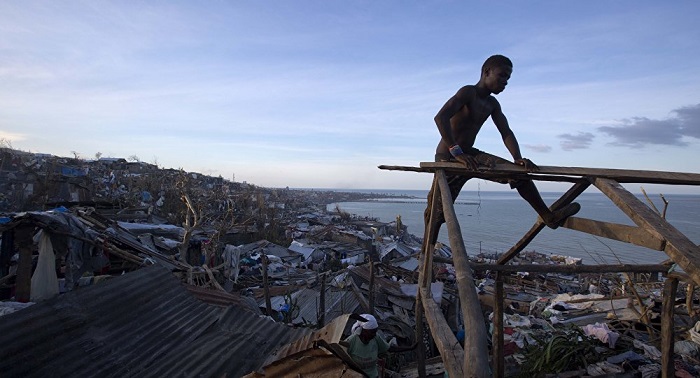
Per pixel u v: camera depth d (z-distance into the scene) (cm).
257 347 575
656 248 255
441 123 353
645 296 1064
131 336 532
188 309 653
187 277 1312
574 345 776
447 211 285
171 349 533
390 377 908
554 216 385
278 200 9075
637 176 316
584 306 1129
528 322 1066
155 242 1716
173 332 572
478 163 332
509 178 358
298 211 8631
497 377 469
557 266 415
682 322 874
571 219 378
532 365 783
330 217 7369
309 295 1611
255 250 3200
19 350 439
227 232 3647
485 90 379
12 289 941
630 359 743
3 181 2888
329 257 3556
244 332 619
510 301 1667
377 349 509
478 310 186
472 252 5300
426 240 429
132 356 493
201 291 955
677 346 763
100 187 4275
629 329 887
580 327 902
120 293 617
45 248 925
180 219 3656
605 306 1080
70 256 984
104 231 1282
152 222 2592
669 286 414
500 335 468
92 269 1078
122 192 4294
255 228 4384
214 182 7800
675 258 202
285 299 1530
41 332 479
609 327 902
